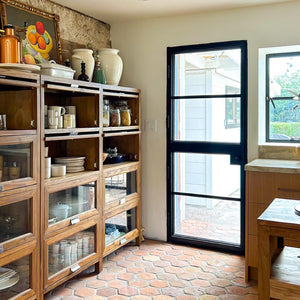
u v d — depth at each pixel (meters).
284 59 3.74
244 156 3.64
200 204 3.93
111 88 3.37
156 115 4.05
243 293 2.87
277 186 3.03
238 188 3.71
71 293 2.87
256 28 3.53
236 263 3.47
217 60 3.77
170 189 4.03
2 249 2.26
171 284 3.03
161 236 4.11
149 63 4.05
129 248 3.88
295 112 3.73
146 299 2.77
